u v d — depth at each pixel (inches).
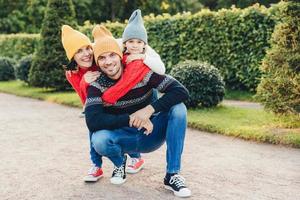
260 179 193.5
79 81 182.1
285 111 283.3
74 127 327.6
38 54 552.4
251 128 281.0
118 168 186.9
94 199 168.2
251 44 491.2
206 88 361.7
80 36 174.9
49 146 263.9
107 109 175.0
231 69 515.8
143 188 180.5
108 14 1323.8
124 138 176.6
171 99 168.7
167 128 173.9
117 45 168.9
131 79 168.4
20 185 188.2
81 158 233.5
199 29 534.3
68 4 561.3
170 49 570.6
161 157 231.6
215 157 231.9
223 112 350.0
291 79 277.6
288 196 171.9
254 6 486.3
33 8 1283.2
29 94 544.4
